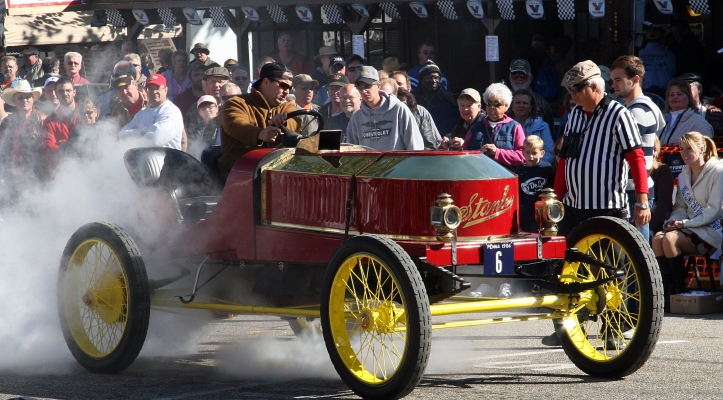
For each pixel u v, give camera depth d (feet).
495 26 117.70
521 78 100.94
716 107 95.09
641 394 49.34
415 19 145.89
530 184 81.66
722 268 77.46
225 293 60.13
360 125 81.56
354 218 51.90
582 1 134.72
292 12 152.97
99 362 56.80
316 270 54.29
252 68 159.84
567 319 56.44
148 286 55.88
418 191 49.47
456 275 48.42
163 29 171.22
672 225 78.13
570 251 54.08
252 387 52.65
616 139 61.87
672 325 71.31
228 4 135.85
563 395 49.34
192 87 116.37
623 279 55.62
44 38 165.48
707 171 78.23
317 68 133.49
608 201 62.59
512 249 49.90
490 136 83.76
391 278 48.11
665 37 118.73
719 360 57.82
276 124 59.16
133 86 103.55
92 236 57.98
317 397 49.98
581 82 61.72
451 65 144.25
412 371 45.37
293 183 55.11
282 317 59.62
